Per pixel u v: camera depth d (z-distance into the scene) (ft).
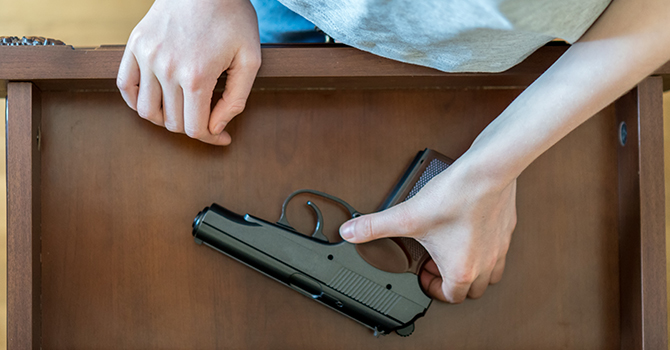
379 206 2.66
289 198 2.59
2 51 2.28
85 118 2.57
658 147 2.43
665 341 2.42
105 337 2.54
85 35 4.34
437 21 1.70
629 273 2.58
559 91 1.74
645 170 2.44
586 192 2.72
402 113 2.70
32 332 2.35
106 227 2.57
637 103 2.46
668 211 3.93
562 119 1.76
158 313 2.57
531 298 2.68
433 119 2.70
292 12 2.57
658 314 2.42
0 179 3.95
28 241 2.35
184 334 2.58
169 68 2.04
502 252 2.39
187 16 2.02
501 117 1.97
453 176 2.01
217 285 2.60
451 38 1.80
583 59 1.70
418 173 2.54
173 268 2.59
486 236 2.14
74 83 2.41
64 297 2.53
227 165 2.64
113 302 2.55
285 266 2.50
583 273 2.70
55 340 2.51
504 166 1.90
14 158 2.35
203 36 2.03
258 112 2.66
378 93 2.69
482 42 1.82
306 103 2.67
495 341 2.66
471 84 2.61
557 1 1.48
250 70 2.17
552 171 2.72
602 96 1.70
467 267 2.19
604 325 2.67
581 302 2.68
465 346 2.65
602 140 2.72
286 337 2.61
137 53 2.07
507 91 2.70
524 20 1.53
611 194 2.71
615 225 2.71
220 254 2.61
